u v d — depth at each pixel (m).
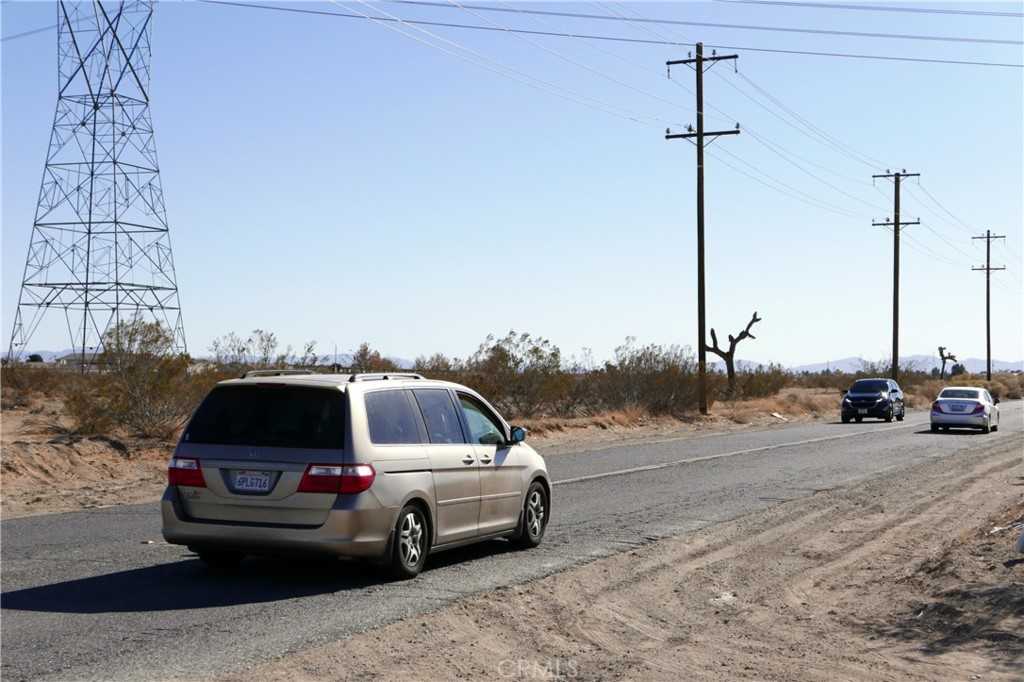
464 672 7.26
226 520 9.88
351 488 9.66
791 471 22.39
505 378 35.78
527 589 9.86
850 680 7.35
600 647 8.16
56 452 20.06
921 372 113.56
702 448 29.11
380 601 9.16
